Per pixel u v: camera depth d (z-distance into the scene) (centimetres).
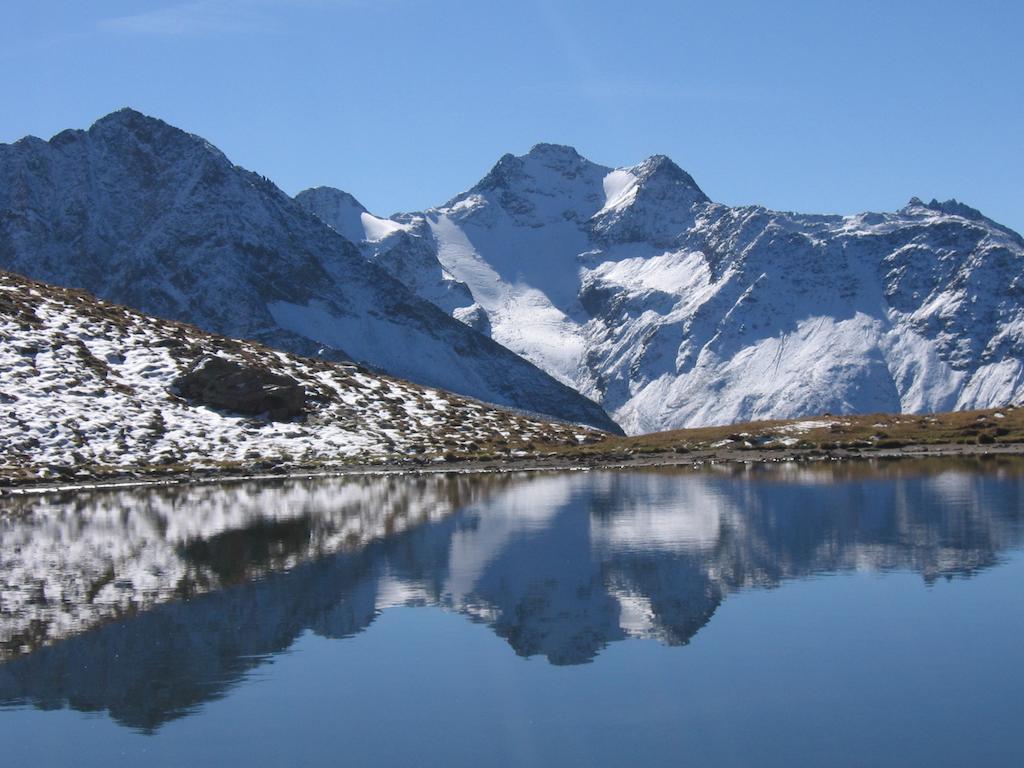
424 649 4325
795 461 11388
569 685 3881
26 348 13525
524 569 5697
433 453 12656
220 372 13600
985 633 4291
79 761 3366
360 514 7938
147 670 4141
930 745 3284
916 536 6275
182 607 5034
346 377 15700
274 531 7175
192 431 12600
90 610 5003
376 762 3288
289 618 4806
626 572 5550
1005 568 5369
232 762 3319
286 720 3628
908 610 4644
